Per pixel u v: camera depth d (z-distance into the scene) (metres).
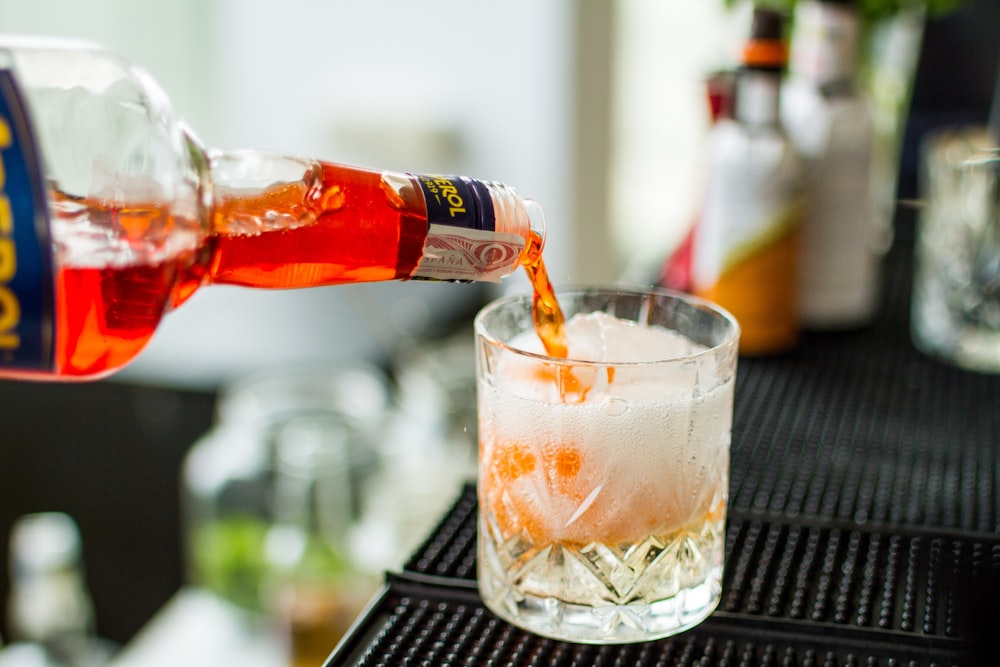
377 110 1.99
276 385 1.27
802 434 0.79
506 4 1.86
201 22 2.02
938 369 0.89
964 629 0.55
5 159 0.57
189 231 0.62
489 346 0.61
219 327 1.55
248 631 1.12
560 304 0.67
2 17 1.95
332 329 1.53
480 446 0.62
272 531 1.13
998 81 1.21
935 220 0.91
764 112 0.88
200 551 1.18
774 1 0.96
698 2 1.90
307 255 0.61
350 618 0.96
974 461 0.75
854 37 0.93
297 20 1.97
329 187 0.60
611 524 0.60
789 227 0.89
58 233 0.63
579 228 1.98
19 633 1.19
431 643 0.61
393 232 0.60
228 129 2.09
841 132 0.92
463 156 1.98
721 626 0.62
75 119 0.63
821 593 0.63
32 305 0.58
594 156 1.95
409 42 1.93
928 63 1.25
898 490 0.72
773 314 0.90
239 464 1.15
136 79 0.63
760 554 0.66
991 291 0.88
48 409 1.46
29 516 1.50
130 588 1.51
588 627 0.60
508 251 0.61
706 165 0.91
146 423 1.45
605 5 1.86
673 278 0.97
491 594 0.62
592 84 1.91
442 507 1.06
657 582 0.60
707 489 0.61
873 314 1.00
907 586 0.64
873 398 0.84
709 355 0.60
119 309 0.63
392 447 1.20
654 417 0.59
